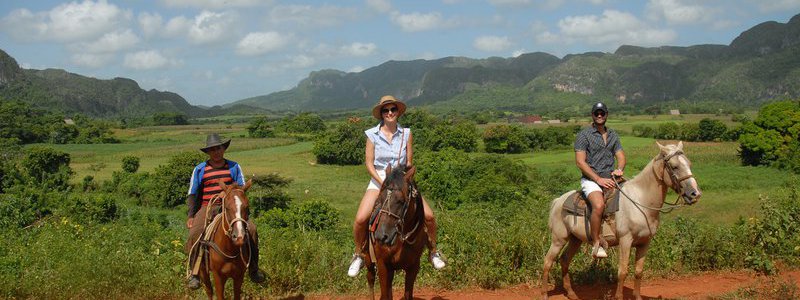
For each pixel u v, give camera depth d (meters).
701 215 29.62
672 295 8.78
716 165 60.84
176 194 47.59
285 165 82.19
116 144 119.81
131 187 50.72
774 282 8.90
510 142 90.38
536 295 9.02
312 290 9.51
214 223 7.31
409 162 7.30
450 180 39.28
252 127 139.38
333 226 28.52
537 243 9.99
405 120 111.62
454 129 94.00
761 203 11.21
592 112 7.92
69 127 129.50
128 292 8.74
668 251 10.64
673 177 7.42
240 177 7.90
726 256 10.57
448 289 9.52
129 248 11.34
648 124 146.25
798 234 10.76
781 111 56.59
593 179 7.87
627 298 8.72
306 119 151.25
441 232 10.66
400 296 9.08
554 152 88.62
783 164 53.56
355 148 83.12
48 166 59.22
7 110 140.00
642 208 7.68
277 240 10.04
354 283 9.62
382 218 6.69
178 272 9.19
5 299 8.19
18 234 13.67
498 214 13.23
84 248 9.81
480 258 9.78
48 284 8.44
